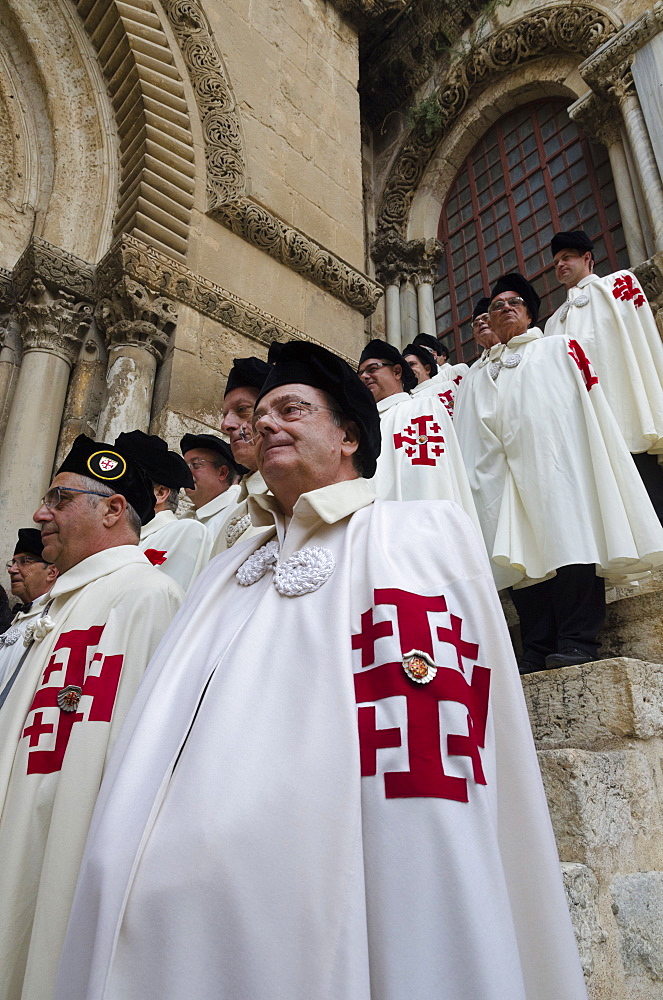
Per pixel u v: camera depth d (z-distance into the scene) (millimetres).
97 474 2490
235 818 1112
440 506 1522
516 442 3520
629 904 2035
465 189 9258
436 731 1168
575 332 4168
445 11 9039
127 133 6109
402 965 988
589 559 3045
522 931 1180
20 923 1673
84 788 1748
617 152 7121
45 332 5352
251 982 997
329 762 1139
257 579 1595
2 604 4246
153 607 2104
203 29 6570
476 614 1354
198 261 5805
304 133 7133
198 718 1267
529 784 1260
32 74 6344
